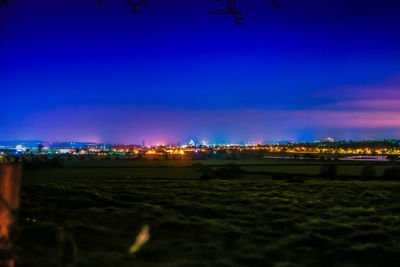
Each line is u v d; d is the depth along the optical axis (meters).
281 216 17.66
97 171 65.88
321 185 32.84
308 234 13.19
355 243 12.38
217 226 14.85
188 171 65.19
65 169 70.56
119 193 25.36
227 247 12.12
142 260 10.48
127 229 14.20
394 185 32.34
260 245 12.41
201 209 19.05
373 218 16.53
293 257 11.05
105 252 10.92
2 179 3.60
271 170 69.25
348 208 19.59
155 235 13.52
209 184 34.16
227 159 133.00
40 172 61.41
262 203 21.58
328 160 118.50
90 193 24.19
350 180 44.22
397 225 14.99
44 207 18.55
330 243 12.20
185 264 10.04
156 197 23.59
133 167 78.94
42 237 11.41
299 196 24.80
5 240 3.63
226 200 22.75
